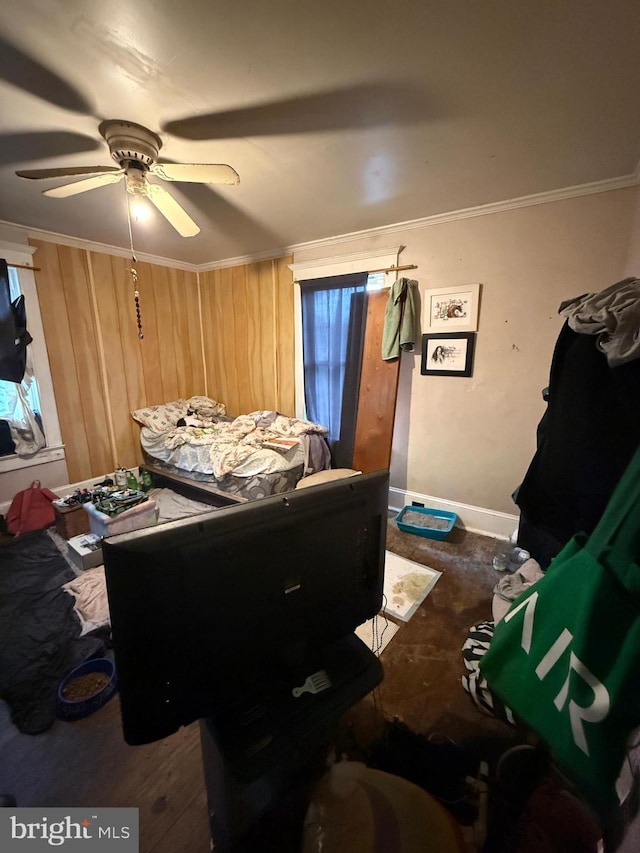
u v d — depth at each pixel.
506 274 2.50
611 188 2.11
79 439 3.44
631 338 1.00
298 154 1.82
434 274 2.76
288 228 2.91
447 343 2.77
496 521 2.82
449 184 2.16
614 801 0.73
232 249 3.53
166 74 1.29
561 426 1.25
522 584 1.72
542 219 2.33
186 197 2.32
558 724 0.84
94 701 1.42
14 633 1.79
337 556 0.89
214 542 0.68
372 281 3.03
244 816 0.93
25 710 1.41
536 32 1.12
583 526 1.18
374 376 3.04
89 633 1.78
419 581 2.24
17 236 2.88
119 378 3.69
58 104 1.45
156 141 1.68
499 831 0.97
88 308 3.38
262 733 0.82
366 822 0.79
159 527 0.64
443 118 1.55
